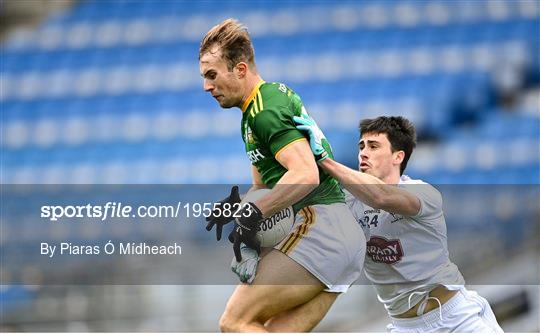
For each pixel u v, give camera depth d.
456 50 45.25
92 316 27.28
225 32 12.11
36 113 46.56
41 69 49.84
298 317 12.45
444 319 14.59
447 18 47.59
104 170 42.06
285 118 11.70
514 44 45.03
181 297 26.33
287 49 47.41
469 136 39.66
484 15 47.16
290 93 12.20
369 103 42.75
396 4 48.53
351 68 45.59
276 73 46.03
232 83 12.12
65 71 49.34
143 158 42.12
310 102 43.38
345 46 46.84
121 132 44.56
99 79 48.38
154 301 26.62
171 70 48.22
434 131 41.38
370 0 49.16
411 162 37.78
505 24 46.41
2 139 45.25
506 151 38.06
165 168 41.50
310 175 11.50
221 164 41.09
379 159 14.23
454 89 42.75
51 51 51.03
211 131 43.22
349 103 42.91
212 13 51.25
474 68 43.97
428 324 14.66
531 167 37.38
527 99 42.56
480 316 14.80
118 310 26.92
